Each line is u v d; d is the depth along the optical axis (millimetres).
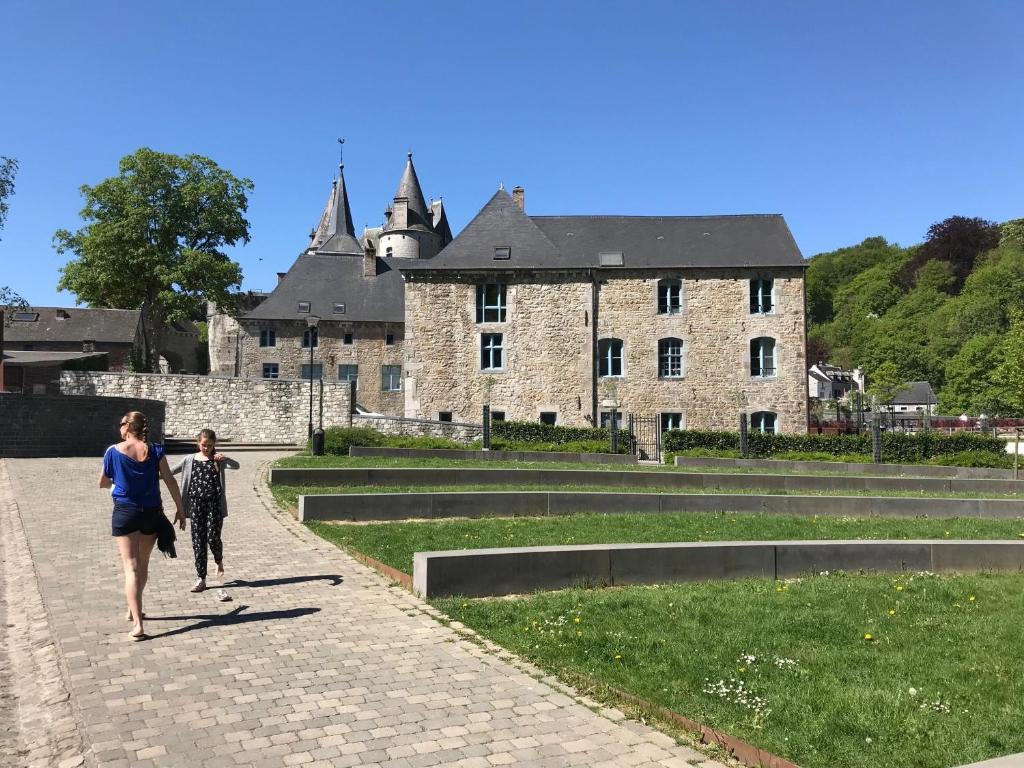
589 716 4445
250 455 22000
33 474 15617
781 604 6910
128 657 5301
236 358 40938
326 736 4117
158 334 40469
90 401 20719
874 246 130500
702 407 31172
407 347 31281
